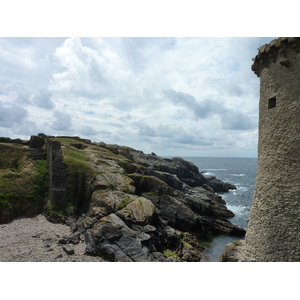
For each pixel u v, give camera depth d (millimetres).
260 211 11852
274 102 11945
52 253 15180
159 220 21953
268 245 11117
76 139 48406
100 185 24000
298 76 10477
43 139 32406
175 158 63000
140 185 29969
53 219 21641
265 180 11688
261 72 12625
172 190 30328
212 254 21234
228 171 130375
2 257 13883
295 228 10133
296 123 10438
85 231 18391
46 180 25594
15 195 22359
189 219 26766
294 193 10273
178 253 19016
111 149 43469
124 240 16516
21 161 27281
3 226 19406
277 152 11109
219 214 35406
